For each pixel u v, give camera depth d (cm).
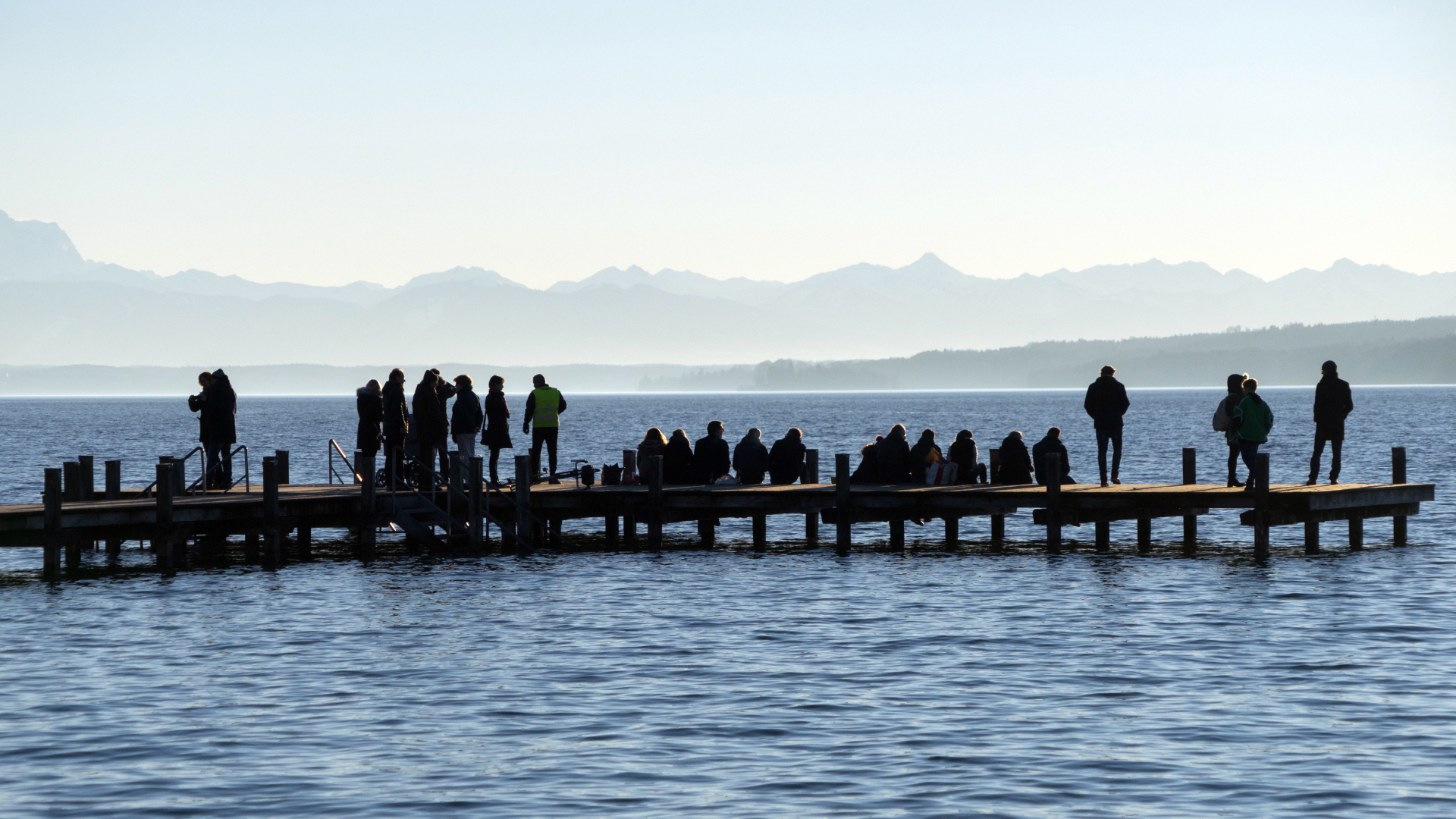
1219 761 2205
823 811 1981
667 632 3369
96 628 3428
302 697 2680
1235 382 4422
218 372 4766
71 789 2089
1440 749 2255
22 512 4144
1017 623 3447
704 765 2208
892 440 5038
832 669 2920
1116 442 4688
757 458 5028
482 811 1991
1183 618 3481
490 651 3138
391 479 4825
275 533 4462
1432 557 4659
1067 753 2256
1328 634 3250
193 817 1964
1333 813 1956
